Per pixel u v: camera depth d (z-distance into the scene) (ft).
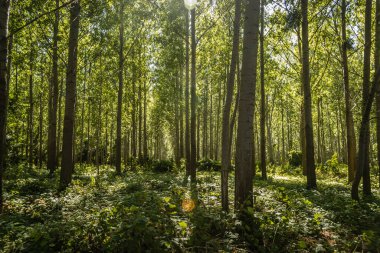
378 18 39.47
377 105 39.01
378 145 39.99
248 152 23.61
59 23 63.00
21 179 44.21
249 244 17.67
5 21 23.06
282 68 71.31
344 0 52.42
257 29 24.49
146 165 87.86
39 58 72.64
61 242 17.07
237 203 22.89
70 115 41.81
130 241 14.80
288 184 51.31
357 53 77.30
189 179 52.39
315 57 68.69
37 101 100.78
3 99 22.90
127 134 123.44
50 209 26.48
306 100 44.75
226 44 67.41
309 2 56.49
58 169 69.72
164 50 71.97
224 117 27.25
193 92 55.67
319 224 21.59
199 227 17.70
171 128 136.05
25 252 16.35
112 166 113.50
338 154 124.26
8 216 23.13
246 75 24.08
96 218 19.97
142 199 23.95
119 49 73.05
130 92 88.79
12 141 74.08
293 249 17.57
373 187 50.67
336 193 39.04
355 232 21.81
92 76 86.38
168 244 15.02
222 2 60.34
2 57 22.72
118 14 65.62
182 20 59.41
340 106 94.43
